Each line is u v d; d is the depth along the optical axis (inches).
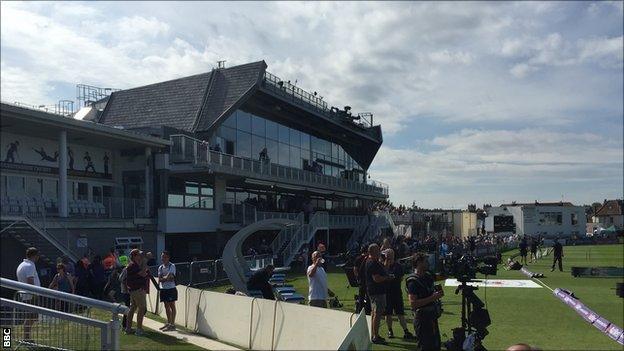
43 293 295.7
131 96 1508.4
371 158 2404.0
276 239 1180.5
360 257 462.3
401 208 2578.7
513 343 396.8
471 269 343.9
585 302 629.9
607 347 383.6
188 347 370.6
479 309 336.2
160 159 1107.9
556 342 401.1
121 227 999.0
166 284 442.9
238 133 1421.0
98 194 1088.2
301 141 1795.0
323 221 1453.0
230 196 1391.5
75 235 886.4
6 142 897.5
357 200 2242.9
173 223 1114.7
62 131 883.4
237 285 572.4
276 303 366.9
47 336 297.3
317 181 1720.0
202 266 782.5
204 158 1120.8
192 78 1443.2
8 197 829.2
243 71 1382.9
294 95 1577.3
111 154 1130.7
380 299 382.0
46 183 970.7
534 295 679.7
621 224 4881.9
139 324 416.2
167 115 1374.3
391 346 374.0
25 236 800.3
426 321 301.9
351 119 2012.8
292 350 343.3
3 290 430.0
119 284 579.2
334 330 315.9
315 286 432.5
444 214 2760.8
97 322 285.1
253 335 382.3
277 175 1459.2
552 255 1727.4
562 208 3189.0
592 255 1831.9
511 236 2657.5
